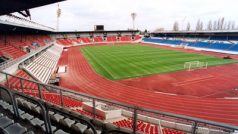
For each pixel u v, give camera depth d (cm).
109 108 924
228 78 2123
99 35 7619
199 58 3378
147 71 2430
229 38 4900
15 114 502
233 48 4178
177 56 3594
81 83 2036
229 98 1583
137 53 4006
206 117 1291
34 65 2281
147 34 7950
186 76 2203
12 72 1691
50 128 411
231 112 1351
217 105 1459
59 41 6153
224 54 3953
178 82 1991
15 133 402
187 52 4197
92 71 2511
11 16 2388
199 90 1764
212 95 1648
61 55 4050
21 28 3186
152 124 955
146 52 4166
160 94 1689
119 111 917
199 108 1417
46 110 419
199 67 2650
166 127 952
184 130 902
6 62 1669
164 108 1430
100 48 5150
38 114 543
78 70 2584
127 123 785
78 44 6400
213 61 3097
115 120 841
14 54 2491
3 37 3247
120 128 485
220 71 2434
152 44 6334
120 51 4388
